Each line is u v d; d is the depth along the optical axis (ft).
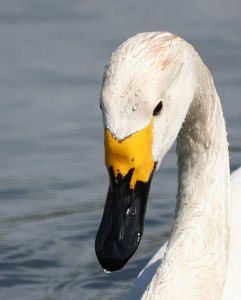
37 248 44.60
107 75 26.25
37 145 50.60
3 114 53.01
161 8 65.10
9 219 46.32
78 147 50.39
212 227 30.86
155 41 26.66
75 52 59.06
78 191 47.75
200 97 29.07
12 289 41.70
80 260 43.80
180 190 31.45
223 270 31.07
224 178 31.01
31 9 65.67
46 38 61.00
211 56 58.34
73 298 40.91
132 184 26.61
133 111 26.09
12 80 56.24
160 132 26.81
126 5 65.82
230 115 52.34
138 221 26.76
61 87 55.36
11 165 49.21
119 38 60.29
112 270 27.02
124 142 26.21
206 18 63.26
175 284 30.25
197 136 30.42
